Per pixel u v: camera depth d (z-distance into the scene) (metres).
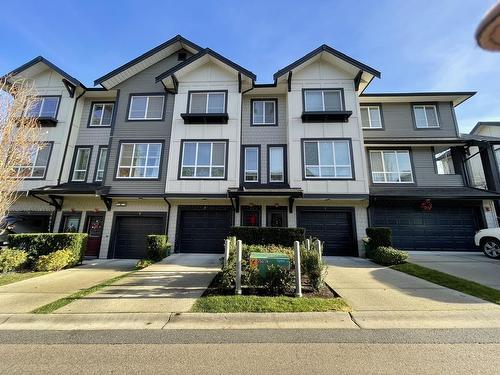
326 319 4.95
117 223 13.90
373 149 15.25
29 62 15.23
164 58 16.03
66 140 15.00
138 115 15.04
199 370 3.39
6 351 3.92
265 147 14.82
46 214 13.93
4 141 9.17
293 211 13.52
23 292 6.68
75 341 4.23
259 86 15.06
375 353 3.78
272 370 3.38
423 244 13.38
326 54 14.56
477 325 4.73
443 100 15.95
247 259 7.13
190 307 5.43
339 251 13.20
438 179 14.76
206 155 13.85
